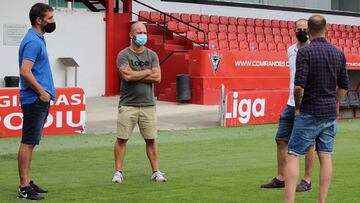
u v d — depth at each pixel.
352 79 21.41
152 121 9.00
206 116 17.69
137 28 8.74
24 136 7.81
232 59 21.11
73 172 9.73
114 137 13.65
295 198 8.12
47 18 7.84
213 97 20.45
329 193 8.46
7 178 9.16
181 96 20.41
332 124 7.27
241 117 16.16
